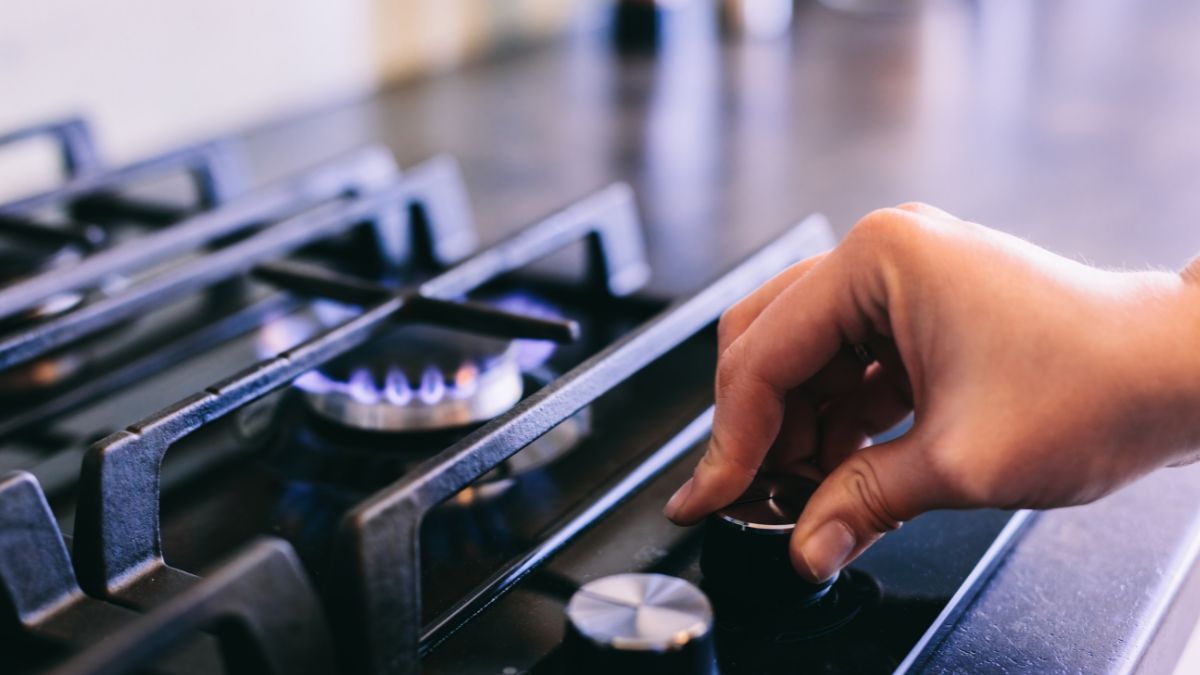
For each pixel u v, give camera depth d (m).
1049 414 0.48
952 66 1.32
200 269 0.65
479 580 0.53
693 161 1.01
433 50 1.32
